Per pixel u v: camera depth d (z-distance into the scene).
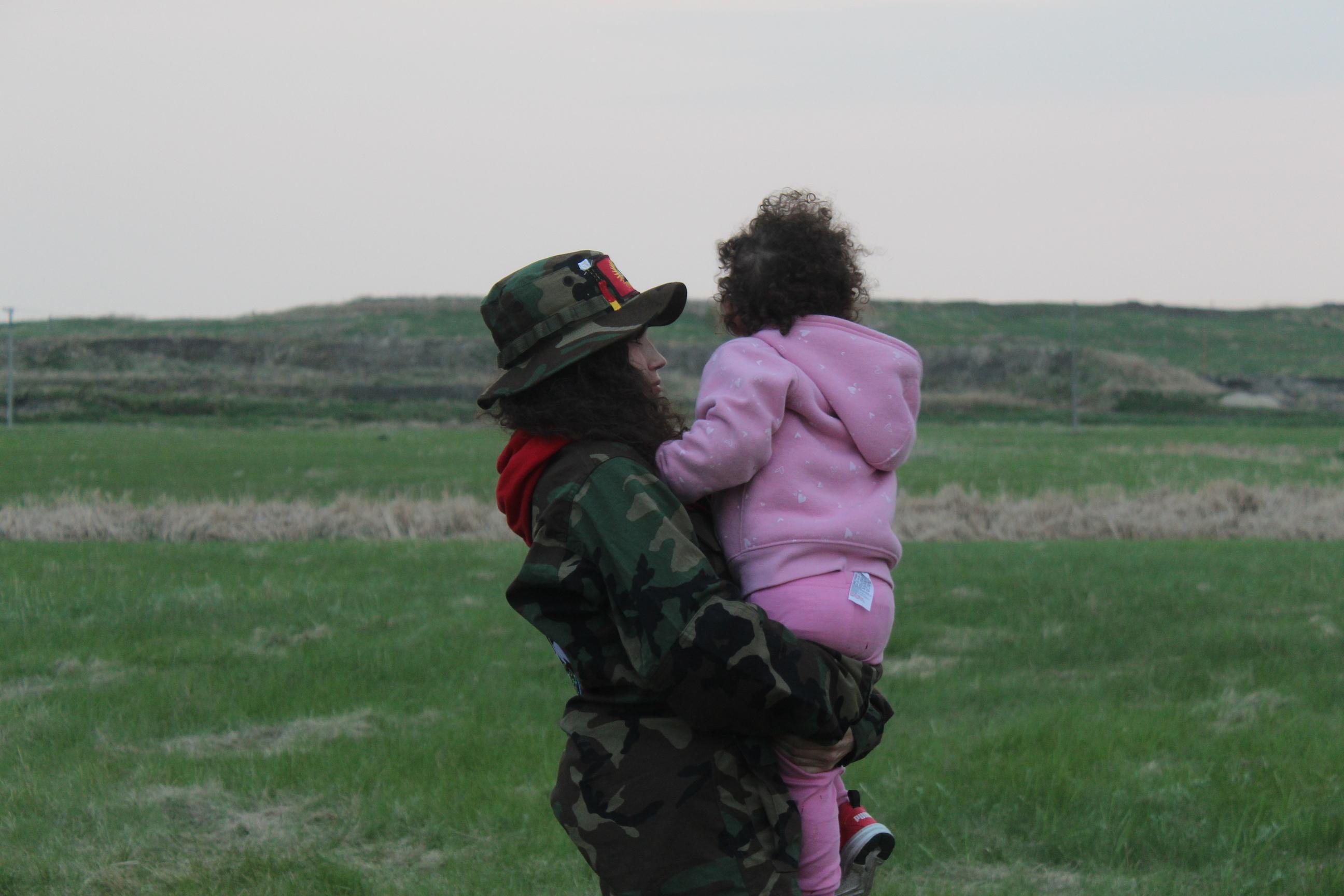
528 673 9.71
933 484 31.67
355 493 28.81
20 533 21.25
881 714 3.12
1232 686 8.95
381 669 9.70
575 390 2.98
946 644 10.77
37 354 110.56
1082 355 115.31
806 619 2.85
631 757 2.80
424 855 5.71
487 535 21.66
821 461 2.98
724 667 2.63
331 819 6.11
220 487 30.39
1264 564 16.02
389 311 141.88
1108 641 10.73
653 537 2.73
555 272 3.04
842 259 3.20
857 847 3.17
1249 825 5.79
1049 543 20.08
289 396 93.56
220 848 5.68
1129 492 27.77
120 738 7.70
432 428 69.19
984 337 130.38
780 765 2.96
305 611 12.34
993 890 5.16
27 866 5.34
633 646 2.71
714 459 2.88
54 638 10.84
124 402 83.25
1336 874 5.18
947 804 6.14
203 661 10.00
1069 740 7.23
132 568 15.44
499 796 6.38
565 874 5.35
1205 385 112.56
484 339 119.25
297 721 8.16
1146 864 5.52
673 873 2.73
